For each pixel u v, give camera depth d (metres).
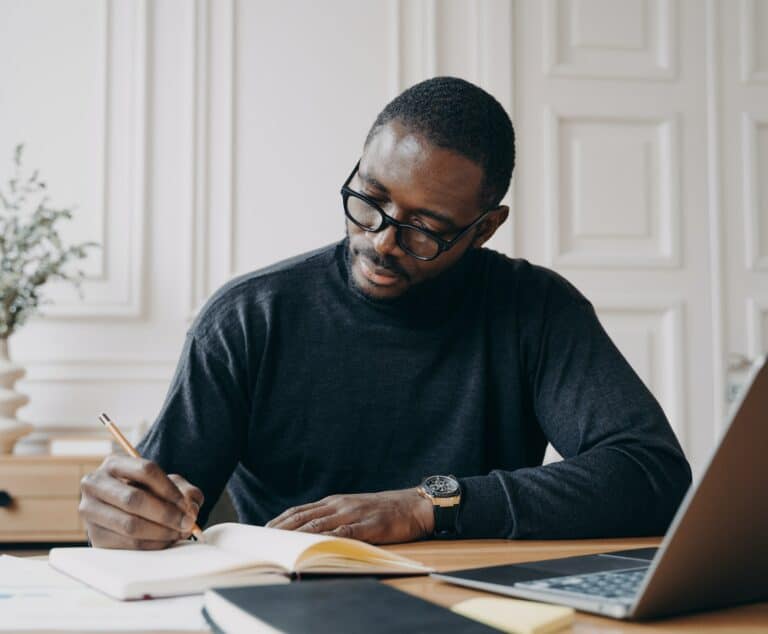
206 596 0.64
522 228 2.90
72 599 0.71
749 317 2.94
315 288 1.37
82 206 2.79
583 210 2.93
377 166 1.19
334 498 1.01
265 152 2.85
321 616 0.56
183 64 2.84
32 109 2.79
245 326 1.33
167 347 2.78
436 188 1.17
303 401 1.34
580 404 1.30
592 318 1.42
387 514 1.00
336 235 2.86
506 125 1.27
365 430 1.35
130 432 2.74
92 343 2.76
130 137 2.81
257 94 2.86
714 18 2.99
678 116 2.97
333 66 2.89
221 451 1.28
